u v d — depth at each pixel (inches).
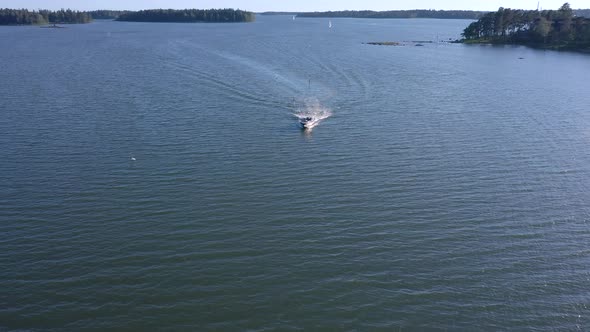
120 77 5044.3
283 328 1617.9
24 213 2206.0
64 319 1637.6
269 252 1968.5
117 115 3595.0
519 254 1973.4
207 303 1713.8
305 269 1875.0
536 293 1768.0
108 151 2893.7
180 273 1847.9
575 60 7017.7
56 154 2839.6
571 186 2529.5
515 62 6732.3
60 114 3604.8
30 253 1939.0
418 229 2129.7
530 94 4544.8
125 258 1921.8
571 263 1923.0
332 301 1726.1
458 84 4977.9
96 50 7475.4
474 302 1726.1
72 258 1915.6
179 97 4158.5
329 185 2512.3
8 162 2719.0
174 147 2974.9
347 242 2034.9
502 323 1640.0
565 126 3513.8
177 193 2401.6
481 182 2564.0
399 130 3371.1
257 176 2598.4
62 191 2405.3
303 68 5679.1
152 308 1690.5
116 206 2274.9
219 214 2224.4
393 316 1665.8
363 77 5226.4
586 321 1651.1
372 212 2258.9
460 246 2017.7
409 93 4495.6
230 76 5093.5
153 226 2126.0
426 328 1620.3
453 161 2829.7
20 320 1627.7
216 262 1908.2
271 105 3949.3
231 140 3117.6
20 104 3870.6
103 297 1731.1
